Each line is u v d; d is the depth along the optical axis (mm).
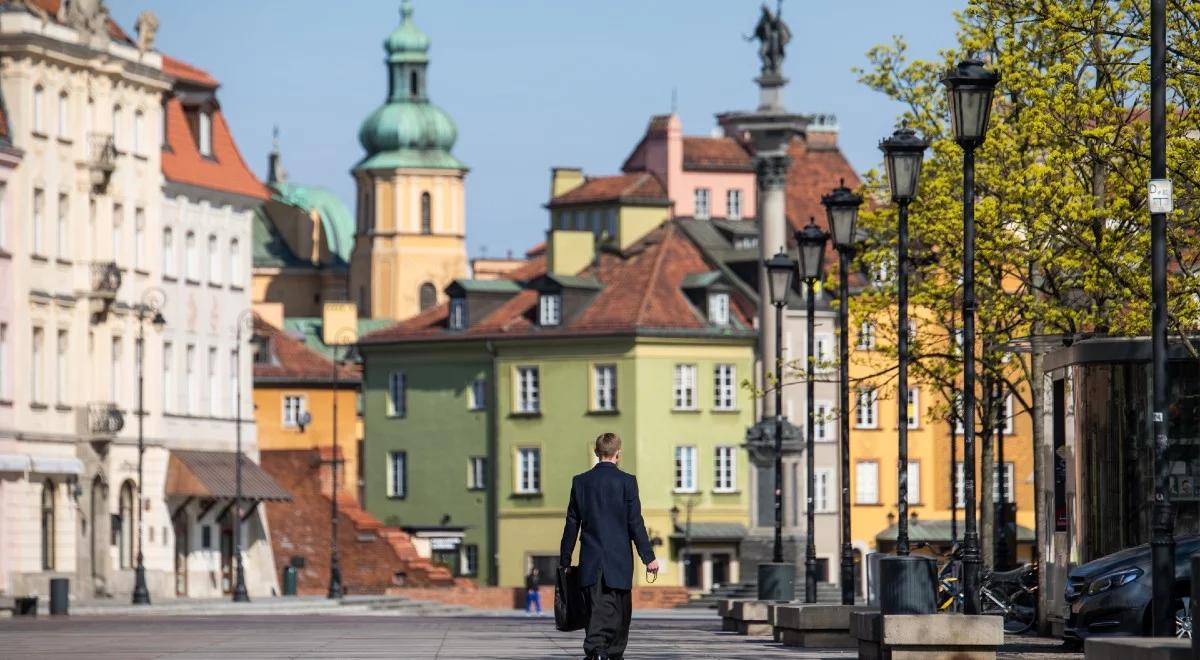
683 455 143000
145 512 111750
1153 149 34781
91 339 107375
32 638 54812
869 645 39156
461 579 138500
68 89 105125
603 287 146250
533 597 123125
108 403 107062
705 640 55312
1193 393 44406
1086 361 45688
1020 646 46438
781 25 111750
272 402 166625
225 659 41688
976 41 59312
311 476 132125
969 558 38094
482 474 147375
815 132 173000
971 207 39312
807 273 59688
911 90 68812
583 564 31719
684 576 141625
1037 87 51375
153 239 113312
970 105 39375
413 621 77062
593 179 164625
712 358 144000
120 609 95125
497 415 146500
